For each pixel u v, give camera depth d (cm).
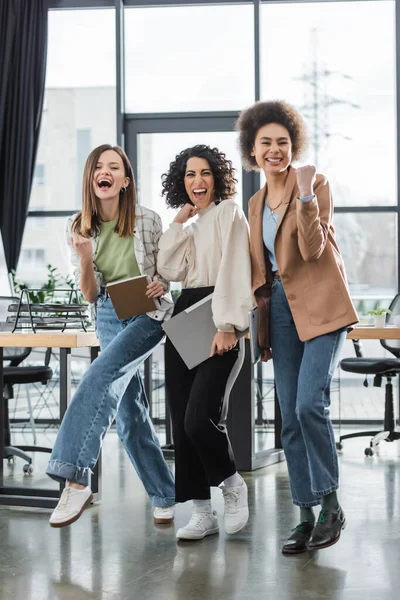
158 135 693
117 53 681
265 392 660
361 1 673
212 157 297
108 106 695
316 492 268
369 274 670
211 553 281
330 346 268
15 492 369
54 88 697
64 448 274
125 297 290
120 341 289
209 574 257
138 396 321
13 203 671
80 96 695
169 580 252
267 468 461
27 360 676
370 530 313
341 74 675
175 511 349
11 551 288
